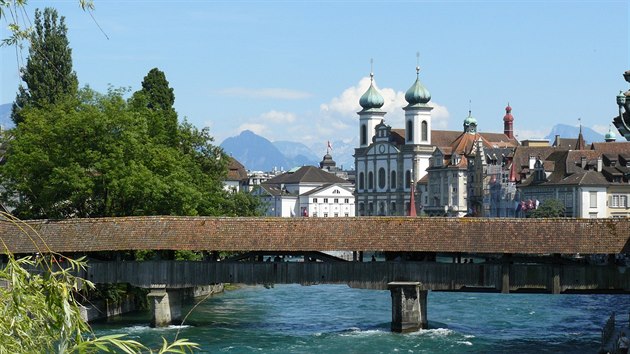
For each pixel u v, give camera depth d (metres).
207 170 101.06
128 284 78.06
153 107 102.44
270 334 64.88
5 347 16.59
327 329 68.12
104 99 80.44
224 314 78.06
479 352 57.41
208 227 67.94
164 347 16.88
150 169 78.81
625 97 48.16
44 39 97.38
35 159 76.56
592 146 175.12
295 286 109.38
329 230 67.19
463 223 66.38
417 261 67.19
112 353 16.41
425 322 68.06
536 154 199.38
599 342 61.94
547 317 77.12
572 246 63.75
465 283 66.25
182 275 68.56
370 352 57.41
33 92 96.69
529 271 65.62
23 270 17.23
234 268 68.50
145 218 68.88
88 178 75.25
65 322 16.77
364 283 67.31
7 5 17.78
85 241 67.81
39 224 69.31
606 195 166.25
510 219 66.19
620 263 66.75
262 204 119.81
